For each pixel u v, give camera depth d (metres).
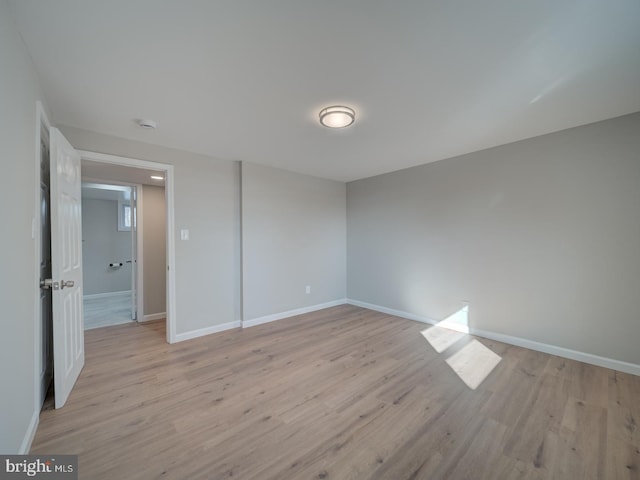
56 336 1.96
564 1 1.25
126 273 6.31
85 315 4.47
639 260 2.43
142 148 3.01
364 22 1.37
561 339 2.83
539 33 1.45
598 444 1.64
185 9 1.29
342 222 5.04
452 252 3.65
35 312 1.72
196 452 1.58
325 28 1.42
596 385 2.28
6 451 1.26
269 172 4.00
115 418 1.88
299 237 4.39
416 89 1.99
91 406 2.01
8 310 1.29
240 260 3.77
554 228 2.85
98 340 3.32
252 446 1.63
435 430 1.76
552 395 2.14
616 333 2.54
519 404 2.03
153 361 2.74
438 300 3.81
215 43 1.52
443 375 2.46
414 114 2.37
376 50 1.58
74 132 2.62
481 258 3.39
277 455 1.57
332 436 1.71
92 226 5.93
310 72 1.79
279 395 2.16
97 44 1.52
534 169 2.96
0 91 1.21
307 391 2.21
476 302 3.44
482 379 2.39
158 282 4.26
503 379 2.38
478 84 1.93
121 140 2.88
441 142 3.05
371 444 1.65
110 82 1.88
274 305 4.08
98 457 1.55
